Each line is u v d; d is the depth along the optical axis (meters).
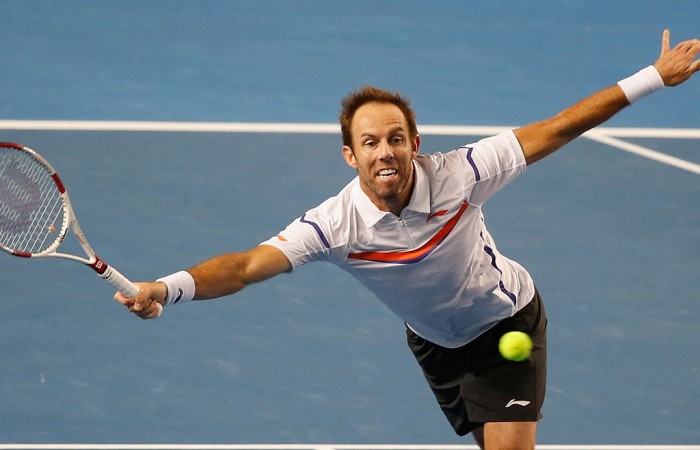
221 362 33.97
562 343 35.25
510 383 25.92
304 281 38.50
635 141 49.47
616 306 37.31
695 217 43.19
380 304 37.34
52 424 30.89
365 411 31.95
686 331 36.00
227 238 40.50
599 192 44.88
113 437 30.41
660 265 39.88
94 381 32.91
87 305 36.56
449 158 23.42
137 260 38.81
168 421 31.16
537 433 31.03
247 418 31.42
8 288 37.28
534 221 42.56
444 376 26.97
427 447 30.38
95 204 42.56
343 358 34.38
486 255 24.72
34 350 34.19
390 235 23.28
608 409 32.19
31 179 24.52
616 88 23.52
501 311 25.36
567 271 39.31
